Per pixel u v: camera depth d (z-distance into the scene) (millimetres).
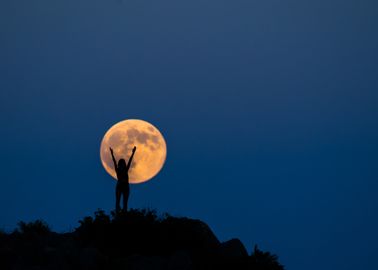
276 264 101625
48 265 86000
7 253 86938
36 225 100000
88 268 88000
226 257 102438
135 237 102250
